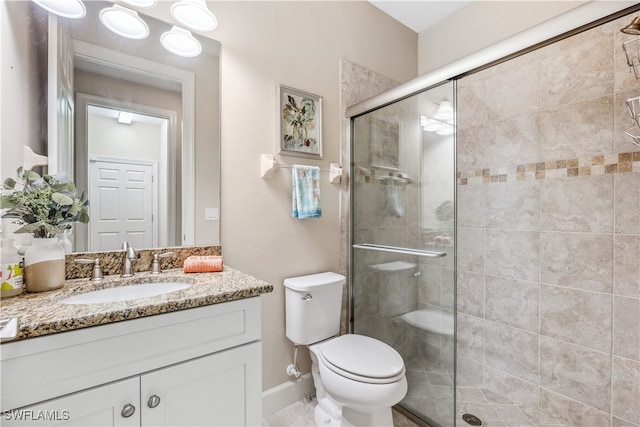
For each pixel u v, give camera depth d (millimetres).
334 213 1957
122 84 1235
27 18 1026
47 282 951
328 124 1918
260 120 1609
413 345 1720
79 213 1027
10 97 970
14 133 986
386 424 1364
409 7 2203
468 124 1970
